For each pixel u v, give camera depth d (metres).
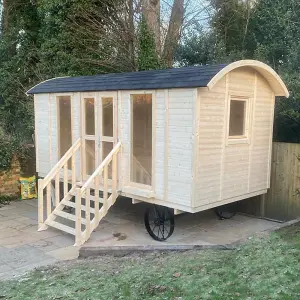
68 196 7.41
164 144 6.15
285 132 8.83
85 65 12.88
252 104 6.79
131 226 7.41
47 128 8.54
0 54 14.40
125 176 6.90
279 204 7.72
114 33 13.20
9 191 9.83
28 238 6.75
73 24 12.83
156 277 4.39
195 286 3.98
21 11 14.56
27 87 13.98
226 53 12.61
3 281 4.83
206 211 8.48
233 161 6.54
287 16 10.70
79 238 6.31
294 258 4.46
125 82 6.76
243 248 5.12
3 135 10.23
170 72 6.45
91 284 4.39
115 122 6.93
